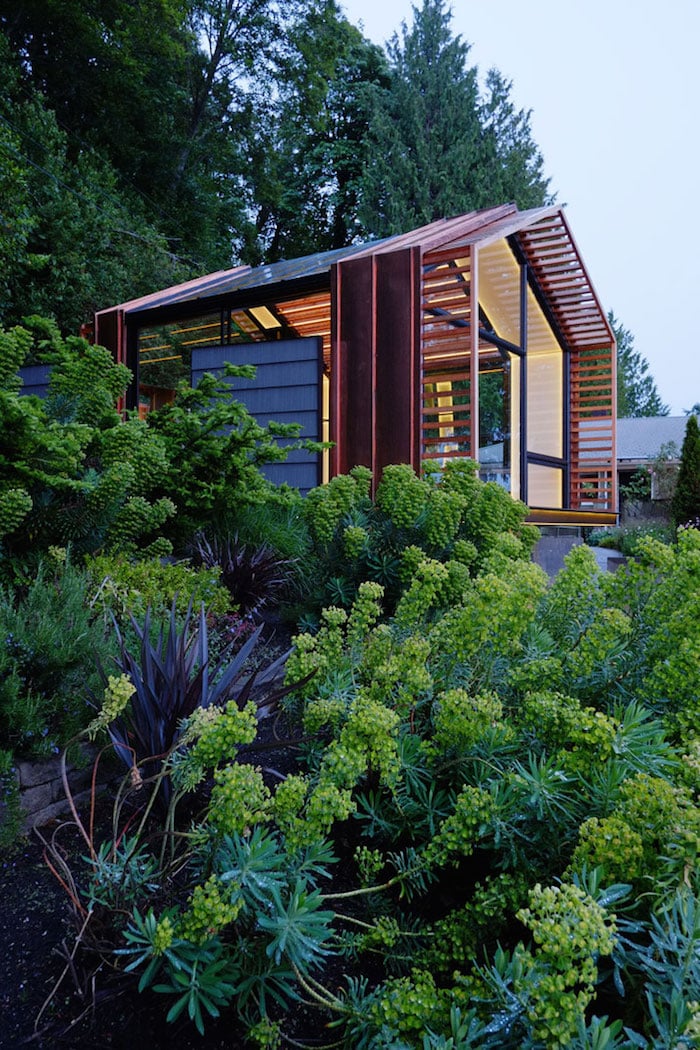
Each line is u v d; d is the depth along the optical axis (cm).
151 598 320
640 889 115
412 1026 112
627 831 111
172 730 196
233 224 2422
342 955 147
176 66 2183
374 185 2366
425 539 390
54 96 1895
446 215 2258
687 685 161
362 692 183
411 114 2394
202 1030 113
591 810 135
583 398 1138
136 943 133
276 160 2550
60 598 260
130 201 1875
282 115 2541
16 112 1504
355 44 2636
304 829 125
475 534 402
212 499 483
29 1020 133
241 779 119
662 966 93
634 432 3116
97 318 932
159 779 147
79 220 1442
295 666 197
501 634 179
